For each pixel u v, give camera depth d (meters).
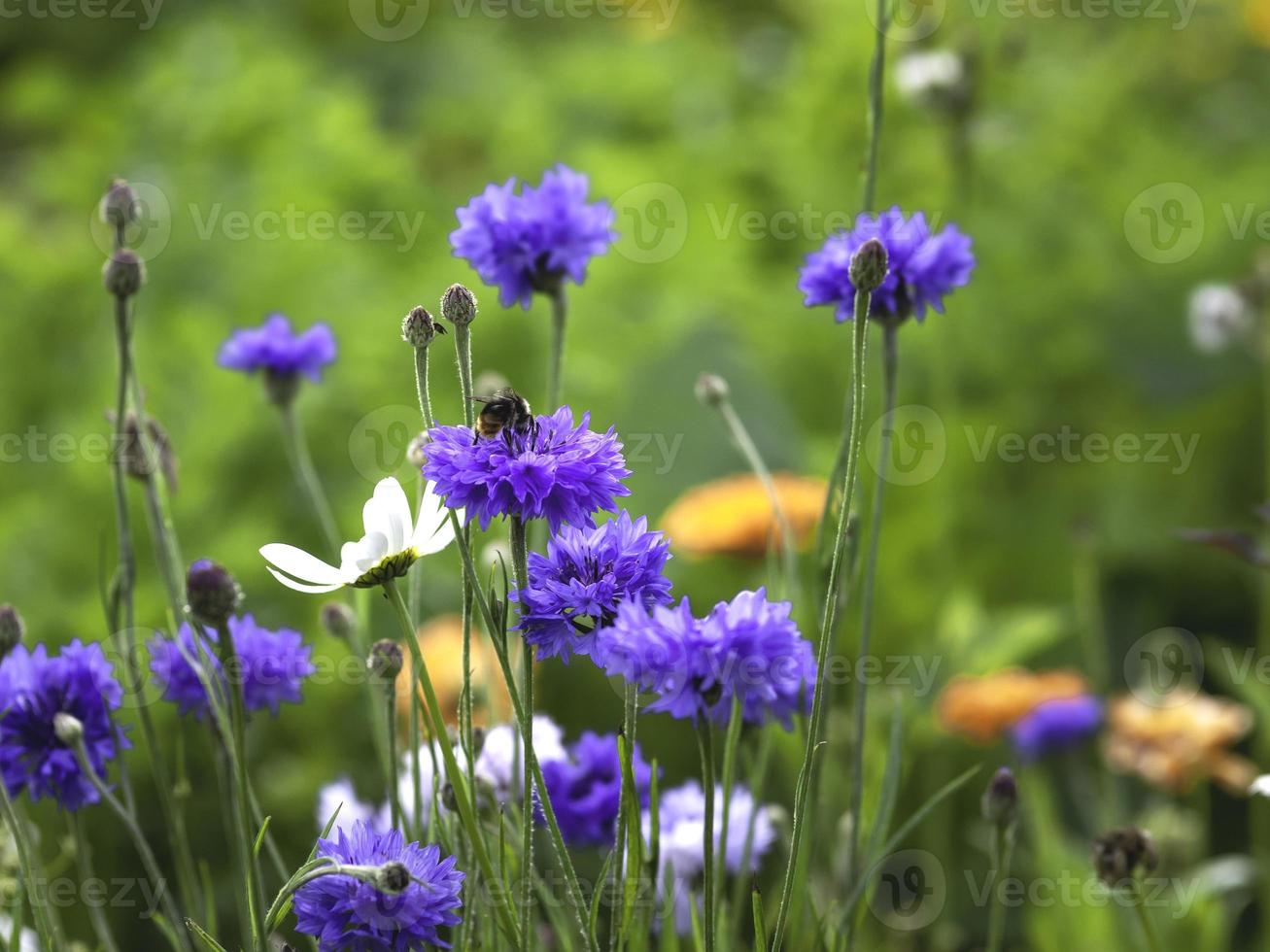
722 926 0.80
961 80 1.65
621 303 2.06
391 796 0.79
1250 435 1.95
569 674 1.53
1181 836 1.25
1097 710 1.30
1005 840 0.83
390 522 0.74
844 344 2.03
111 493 1.62
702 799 0.88
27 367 1.98
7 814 0.77
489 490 0.73
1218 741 1.25
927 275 0.84
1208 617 1.91
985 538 1.85
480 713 1.00
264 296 1.92
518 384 1.85
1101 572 1.89
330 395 1.74
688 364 1.79
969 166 1.75
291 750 1.49
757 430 1.76
